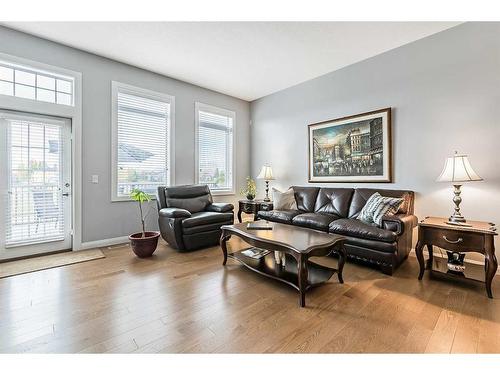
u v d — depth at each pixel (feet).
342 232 9.27
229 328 5.30
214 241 11.47
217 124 16.28
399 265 8.93
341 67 12.38
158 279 7.80
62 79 10.44
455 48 8.98
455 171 7.70
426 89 9.71
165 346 4.73
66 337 4.95
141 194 10.26
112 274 8.16
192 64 12.03
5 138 9.17
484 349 4.63
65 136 10.52
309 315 5.82
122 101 12.14
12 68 9.33
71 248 10.77
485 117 8.41
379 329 5.28
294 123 14.93
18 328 5.21
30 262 9.17
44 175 10.05
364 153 11.60
